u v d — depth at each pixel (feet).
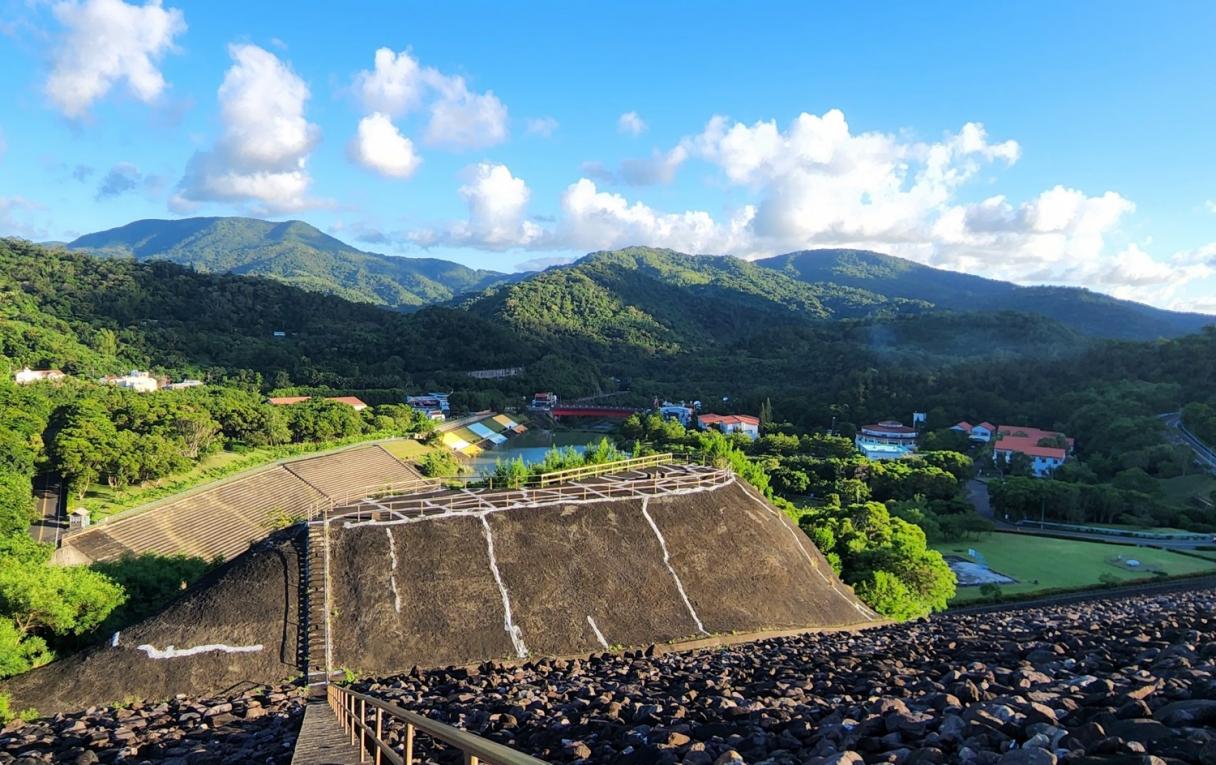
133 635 99.40
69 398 337.93
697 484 153.17
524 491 143.02
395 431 431.02
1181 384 456.86
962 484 347.15
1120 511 297.53
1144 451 355.36
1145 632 57.16
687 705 44.32
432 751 42.11
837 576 155.53
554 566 119.85
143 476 255.70
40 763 51.01
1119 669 40.70
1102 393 475.72
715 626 116.26
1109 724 23.93
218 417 338.34
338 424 396.57
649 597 119.03
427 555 117.08
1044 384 521.65
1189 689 28.22
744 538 138.51
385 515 127.24
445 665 98.94
